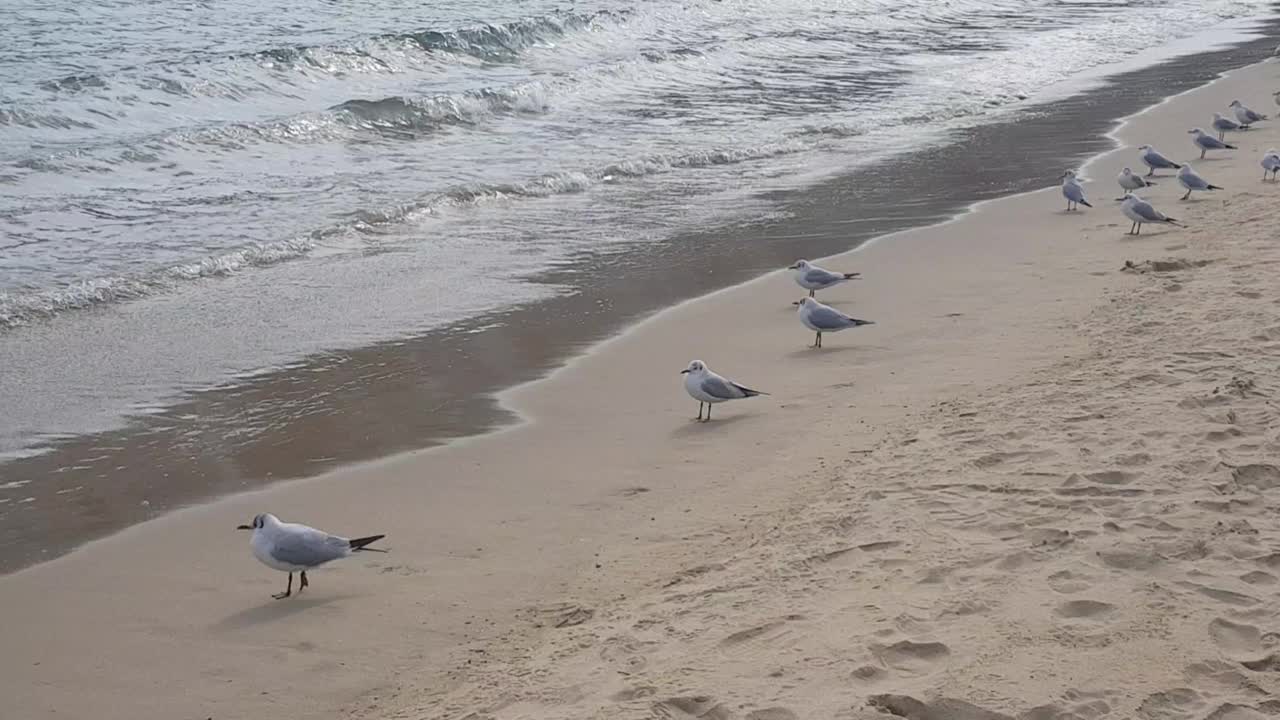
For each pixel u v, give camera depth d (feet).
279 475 29.50
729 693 17.62
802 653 18.57
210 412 33.71
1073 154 69.51
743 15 131.03
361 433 32.01
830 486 26.12
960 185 62.23
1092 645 18.11
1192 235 47.65
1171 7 157.89
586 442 30.86
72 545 25.90
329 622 22.38
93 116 72.69
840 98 91.56
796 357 36.78
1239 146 69.97
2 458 30.48
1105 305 38.32
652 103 87.61
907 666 17.95
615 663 19.20
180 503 27.99
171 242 51.06
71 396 34.86
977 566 20.95
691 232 53.78
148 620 22.68
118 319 41.98
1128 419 27.37
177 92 79.00
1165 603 19.12
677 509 26.43
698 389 31.68
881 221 54.60
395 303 43.86
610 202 59.98
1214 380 29.50
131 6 112.78
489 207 58.85
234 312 42.86
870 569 21.33
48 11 107.86
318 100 82.89
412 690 19.93
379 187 61.77
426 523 26.43
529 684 18.97
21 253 48.62
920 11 144.97
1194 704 16.58
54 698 20.13
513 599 22.91
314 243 51.65
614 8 124.16
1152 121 79.71
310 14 115.14
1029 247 48.42
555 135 76.23
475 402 34.14
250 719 19.40
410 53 95.91
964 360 34.71
